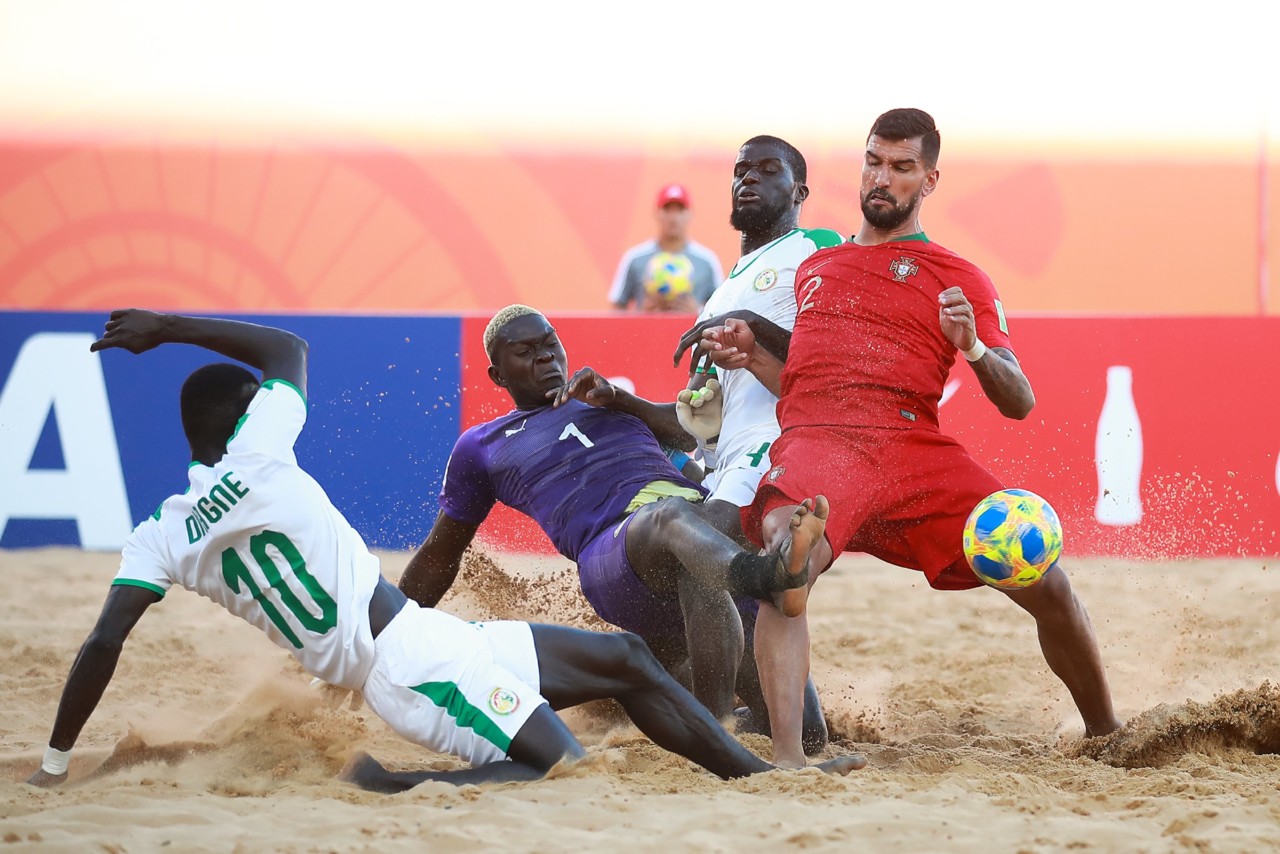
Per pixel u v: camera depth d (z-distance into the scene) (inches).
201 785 574.9
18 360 1430.9
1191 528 1352.1
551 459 735.1
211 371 585.6
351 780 574.2
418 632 575.8
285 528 562.6
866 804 515.2
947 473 649.0
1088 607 1114.7
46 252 2453.2
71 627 1039.0
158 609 1104.8
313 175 2504.9
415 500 1375.5
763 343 722.2
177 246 2474.2
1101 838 472.4
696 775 589.9
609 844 465.1
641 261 1648.6
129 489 1423.5
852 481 633.0
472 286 2495.1
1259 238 2477.9
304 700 664.4
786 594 571.5
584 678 586.6
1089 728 690.2
